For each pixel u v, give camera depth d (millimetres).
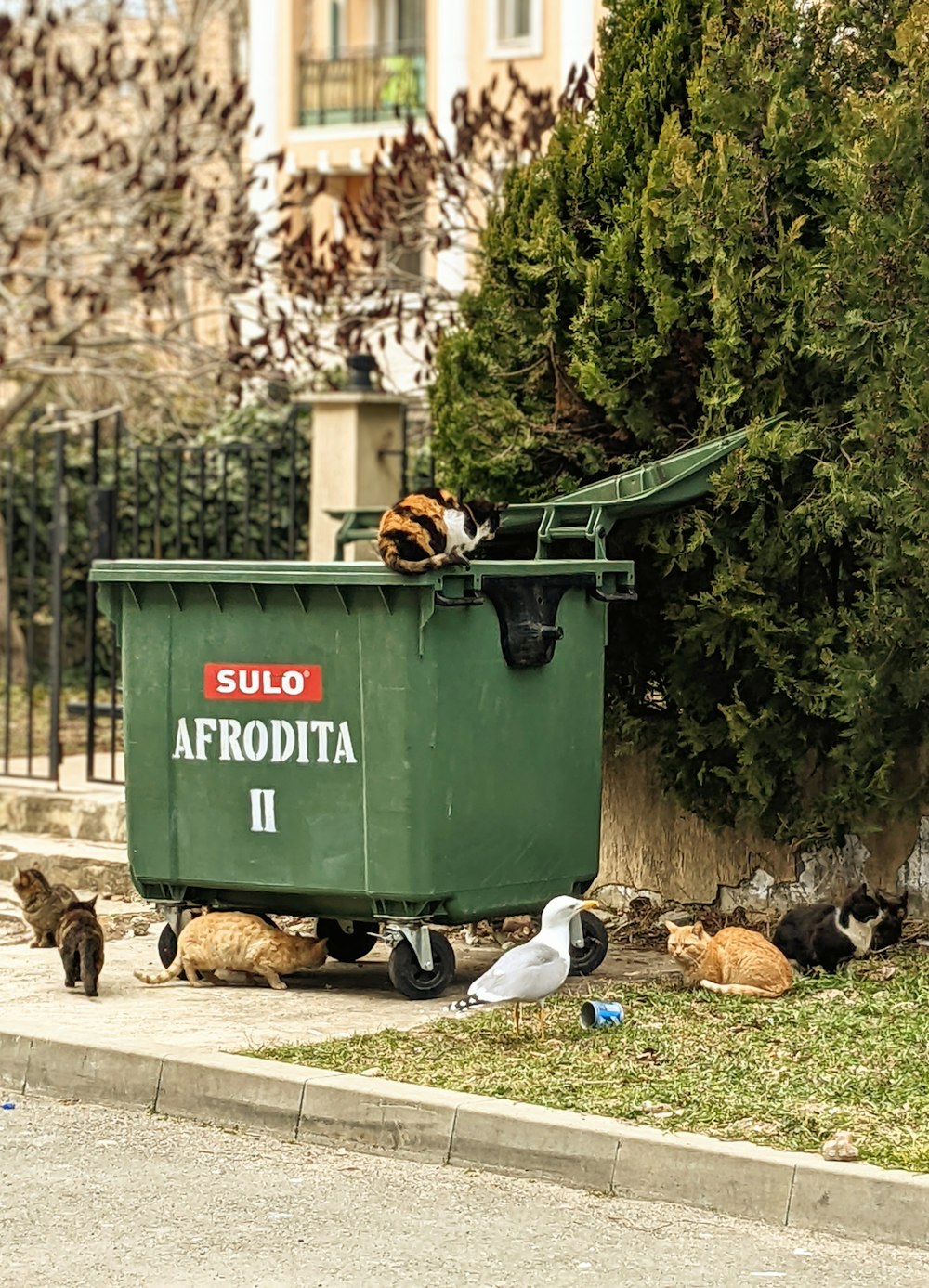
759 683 14195
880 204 12969
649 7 14836
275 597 12547
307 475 25594
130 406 28516
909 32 13172
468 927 14547
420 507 12102
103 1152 10211
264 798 12711
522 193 15414
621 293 14258
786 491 13969
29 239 34125
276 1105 10539
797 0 14305
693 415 14500
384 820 12258
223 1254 8633
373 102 46219
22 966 13906
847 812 14195
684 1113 9883
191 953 12992
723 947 12547
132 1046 11266
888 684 13547
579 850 13102
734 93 13953
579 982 13055
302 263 25500
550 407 15164
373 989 13023
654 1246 8742
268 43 47500
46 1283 8273
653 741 14680
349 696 12344
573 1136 9648
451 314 22000
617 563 13133
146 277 25766
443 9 42375
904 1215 8781
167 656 13016
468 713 12375
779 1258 8602
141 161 28250
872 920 12977
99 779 19859
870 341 13195
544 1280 8312
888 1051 11016
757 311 13664
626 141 14789
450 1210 9250
